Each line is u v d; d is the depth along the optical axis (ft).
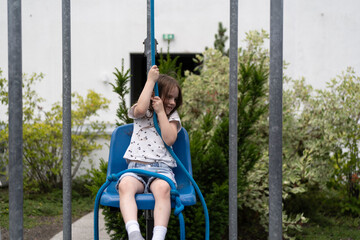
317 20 20.61
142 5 21.45
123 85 10.97
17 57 6.43
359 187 15.34
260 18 20.99
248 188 12.49
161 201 7.48
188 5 21.44
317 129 14.74
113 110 21.53
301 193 14.97
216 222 10.66
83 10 21.48
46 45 21.38
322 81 20.70
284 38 20.72
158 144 8.68
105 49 21.58
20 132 6.47
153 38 8.09
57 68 21.42
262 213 12.96
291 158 14.05
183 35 21.54
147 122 8.86
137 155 8.57
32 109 18.88
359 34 20.54
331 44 20.62
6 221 14.56
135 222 7.07
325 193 16.07
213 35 21.45
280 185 6.34
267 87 13.85
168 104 8.60
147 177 8.09
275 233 6.32
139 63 23.91
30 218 15.29
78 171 20.65
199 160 10.64
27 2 21.29
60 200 17.78
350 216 15.35
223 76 13.94
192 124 13.20
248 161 12.19
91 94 19.34
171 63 11.51
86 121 21.43
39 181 18.84
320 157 14.71
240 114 11.21
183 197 7.73
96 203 7.74
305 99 15.26
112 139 9.02
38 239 13.00
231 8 7.42
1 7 21.13
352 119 15.35
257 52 14.69
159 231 7.15
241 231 13.67
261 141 13.79
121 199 7.51
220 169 10.59
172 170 9.06
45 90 21.44
